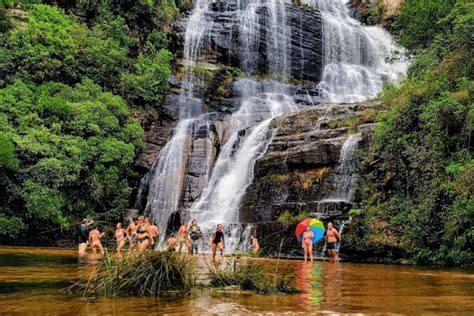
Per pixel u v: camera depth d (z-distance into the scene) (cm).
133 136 3609
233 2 5072
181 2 5022
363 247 2202
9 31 3616
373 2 5844
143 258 923
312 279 1205
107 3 4369
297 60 4797
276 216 2706
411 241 2105
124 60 4094
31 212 2992
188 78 4350
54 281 1072
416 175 2281
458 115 2158
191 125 3812
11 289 938
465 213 1850
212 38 4591
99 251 2388
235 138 3566
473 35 2473
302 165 2862
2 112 3200
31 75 3556
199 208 3309
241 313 680
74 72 3750
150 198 3591
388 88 3197
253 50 4669
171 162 3653
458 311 720
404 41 3769
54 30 3728
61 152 3170
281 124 3319
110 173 3378
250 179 3228
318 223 2027
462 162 2050
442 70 2572
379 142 2553
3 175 2967
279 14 4844
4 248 2675
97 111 3466
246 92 4372
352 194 2588
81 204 3262
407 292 959
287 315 665
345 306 754
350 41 5097
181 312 686
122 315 662
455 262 1870
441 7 3366
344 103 3253
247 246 2603
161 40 4512
